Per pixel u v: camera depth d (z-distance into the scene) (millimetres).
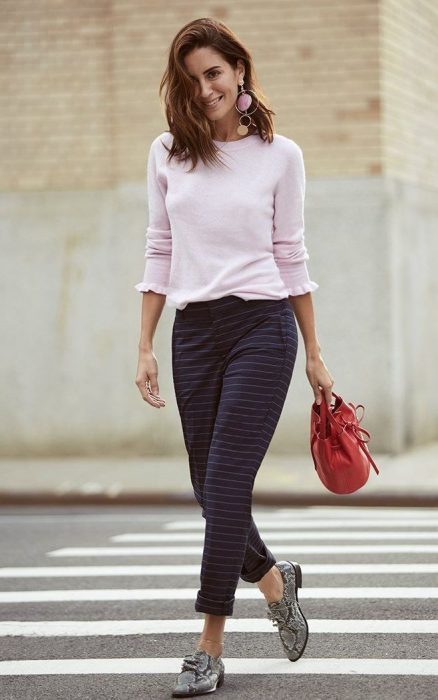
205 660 4809
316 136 14672
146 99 15078
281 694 4773
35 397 15320
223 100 4793
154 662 5445
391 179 14641
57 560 8570
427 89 16047
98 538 9711
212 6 14844
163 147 4918
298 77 14695
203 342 4832
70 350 15242
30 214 15320
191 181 4809
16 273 15359
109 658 5547
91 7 15164
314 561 8125
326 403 5004
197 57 4758
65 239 15258
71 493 12477
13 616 6578
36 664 5465
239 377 4746
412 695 4738
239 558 4684
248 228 4797
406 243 15109
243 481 4680
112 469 13992
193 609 6676
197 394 4863
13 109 15383
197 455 4910
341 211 14609
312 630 5973
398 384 14695
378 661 5297
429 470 13117
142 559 8539
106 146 15188
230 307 4785
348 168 14609
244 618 6285
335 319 14633
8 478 13430
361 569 7750
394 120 14922
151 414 15094
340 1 14578
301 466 13719
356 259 14586
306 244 14680
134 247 15102
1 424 15391
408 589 7008
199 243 4812
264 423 4738
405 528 9750
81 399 15227
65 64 15250
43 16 15281
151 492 12359
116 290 15148
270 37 14734
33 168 15359
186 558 8539
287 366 4809
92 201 15203
